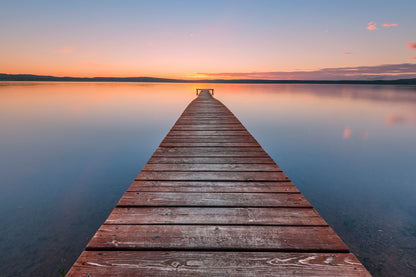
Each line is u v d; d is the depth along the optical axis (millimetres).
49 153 7816
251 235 1436
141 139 10414
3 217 3664
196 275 1133
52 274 2484
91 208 3998
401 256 2744
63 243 3010
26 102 30812
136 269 1162
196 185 2160
